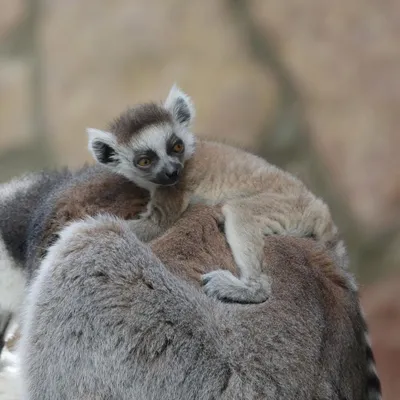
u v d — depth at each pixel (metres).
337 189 18.94
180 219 10.55
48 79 21.52
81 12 21.64
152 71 20.89
